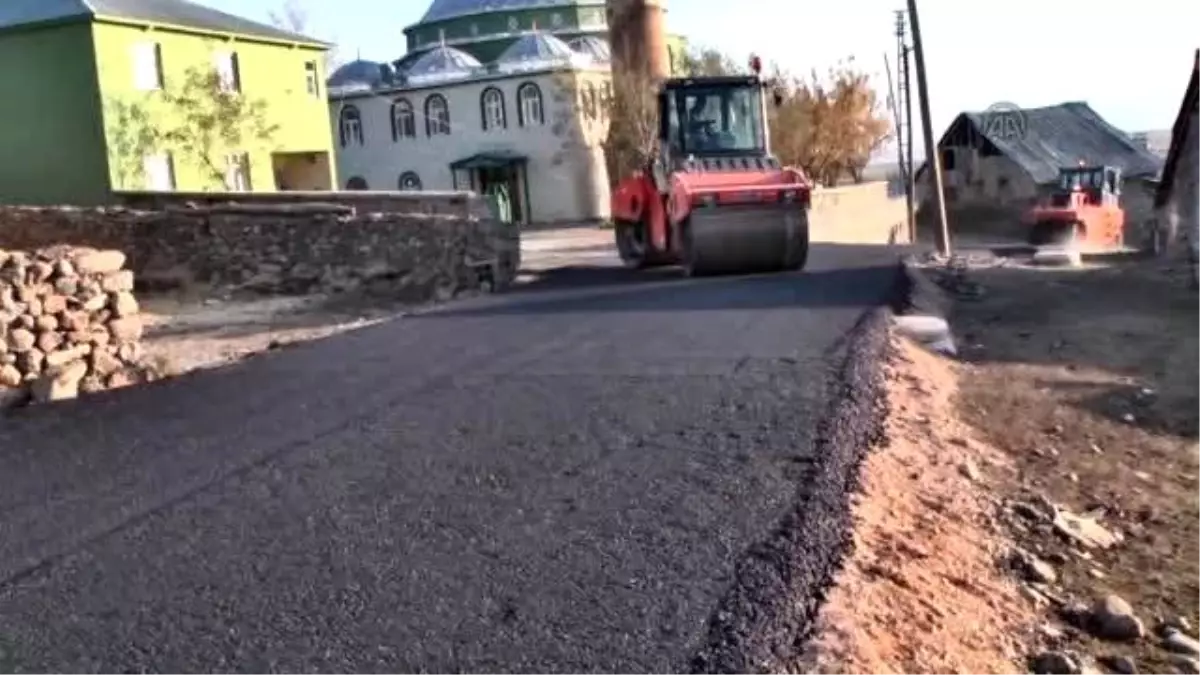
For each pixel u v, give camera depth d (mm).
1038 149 67250
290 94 39719
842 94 55250
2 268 10547
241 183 37375
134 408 9891
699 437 8117
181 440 8633
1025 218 49156
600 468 7414
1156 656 5664
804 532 6164
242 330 17234
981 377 12211
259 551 6109
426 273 20656
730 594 5367
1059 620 6062
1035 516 7543
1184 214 30609
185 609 5391
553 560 5836
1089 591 6504
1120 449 9711
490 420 8828
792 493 6828
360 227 21250
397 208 22203
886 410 9070
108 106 33188
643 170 22812
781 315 13828
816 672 4664
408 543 6145
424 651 4871
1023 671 5367
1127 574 6848
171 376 11508
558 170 53562
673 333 12695
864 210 50906
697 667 4680
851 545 6039
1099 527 7609
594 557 5859
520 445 8055
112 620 5297
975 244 50125
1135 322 15820
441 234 20516
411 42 64312
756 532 6176
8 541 6438
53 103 33594
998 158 67250
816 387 9664
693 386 9812
